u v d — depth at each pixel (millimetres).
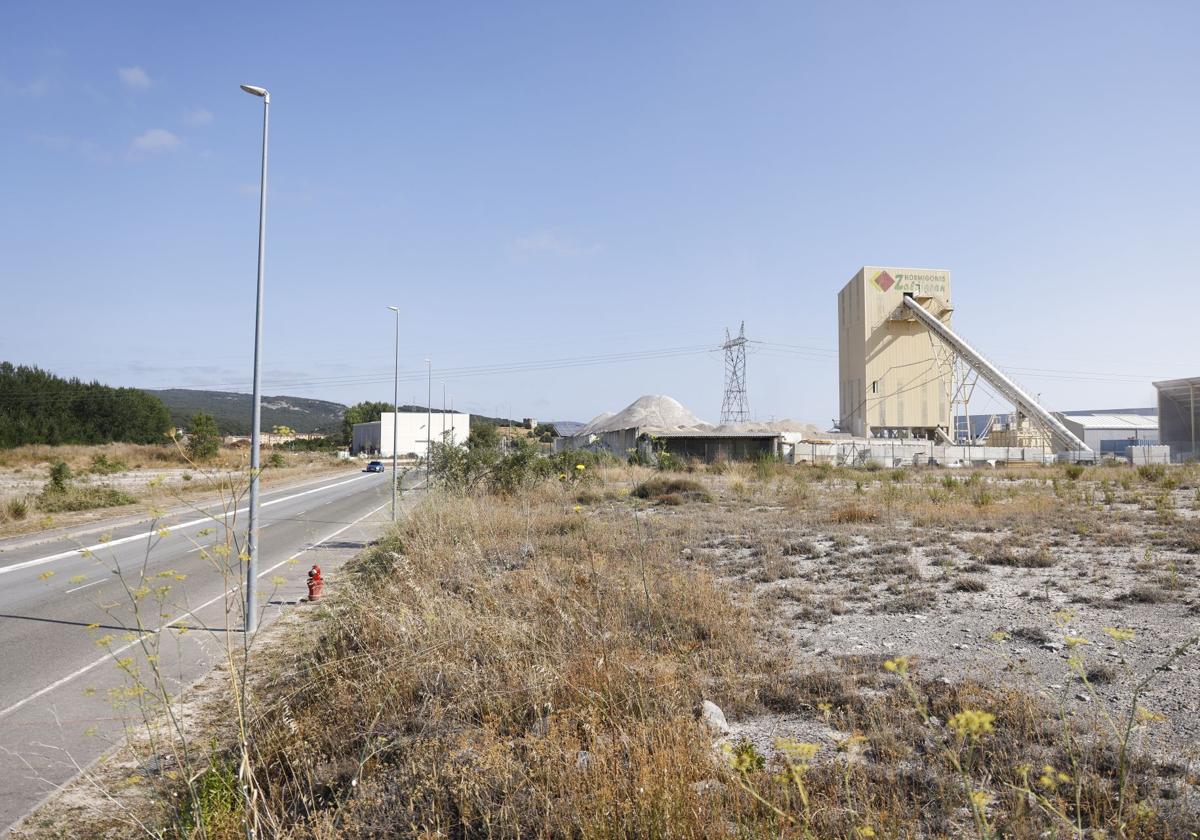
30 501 28734
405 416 93875
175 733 6477
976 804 3182
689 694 6098
